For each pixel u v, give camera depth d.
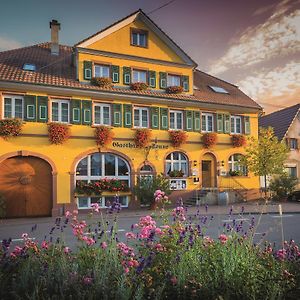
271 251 4.30
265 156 22.05
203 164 22.89
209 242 4.27
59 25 23.30
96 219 15.14
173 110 21.98
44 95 18.20
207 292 3.12
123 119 20.06
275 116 31.59
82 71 19.70
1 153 16.97
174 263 3.55
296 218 15.07
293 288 3.22
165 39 22.33
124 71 20.91
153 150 20.66
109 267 3.50
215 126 23.12
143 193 18.91
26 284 3.16
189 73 22.98
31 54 22.09
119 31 21.09
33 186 17.72
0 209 16.20
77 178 18.73
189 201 21.33
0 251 4.06
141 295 2.82
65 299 2.91
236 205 21.12
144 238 4.08
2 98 17.36
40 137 17.84
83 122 18.97
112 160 19.75
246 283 3.19
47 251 4.20
